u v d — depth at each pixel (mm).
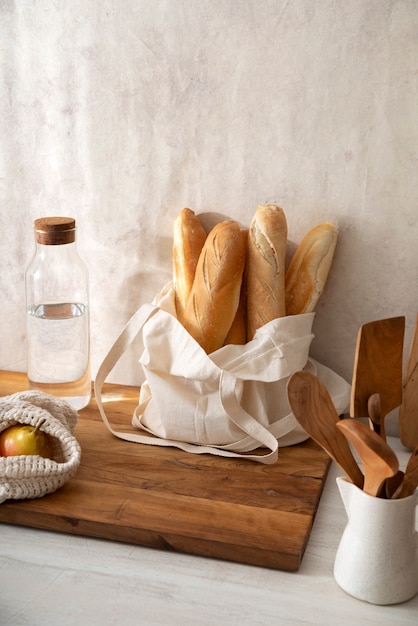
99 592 847
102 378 1169
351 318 1204
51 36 1215
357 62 1089
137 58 1186
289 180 1173
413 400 1130
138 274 1298
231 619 809
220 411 1107
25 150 1287
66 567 891
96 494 1006
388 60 1075
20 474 965
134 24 1171
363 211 1150
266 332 1110
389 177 1122
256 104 1152
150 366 1129
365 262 1171
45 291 1230
